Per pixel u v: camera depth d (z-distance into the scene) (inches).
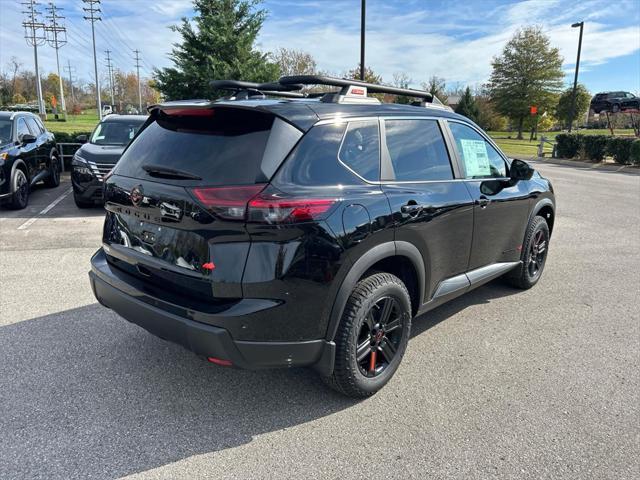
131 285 112.5
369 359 118.2
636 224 333.1
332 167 106.3
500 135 2486.5
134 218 114.4
